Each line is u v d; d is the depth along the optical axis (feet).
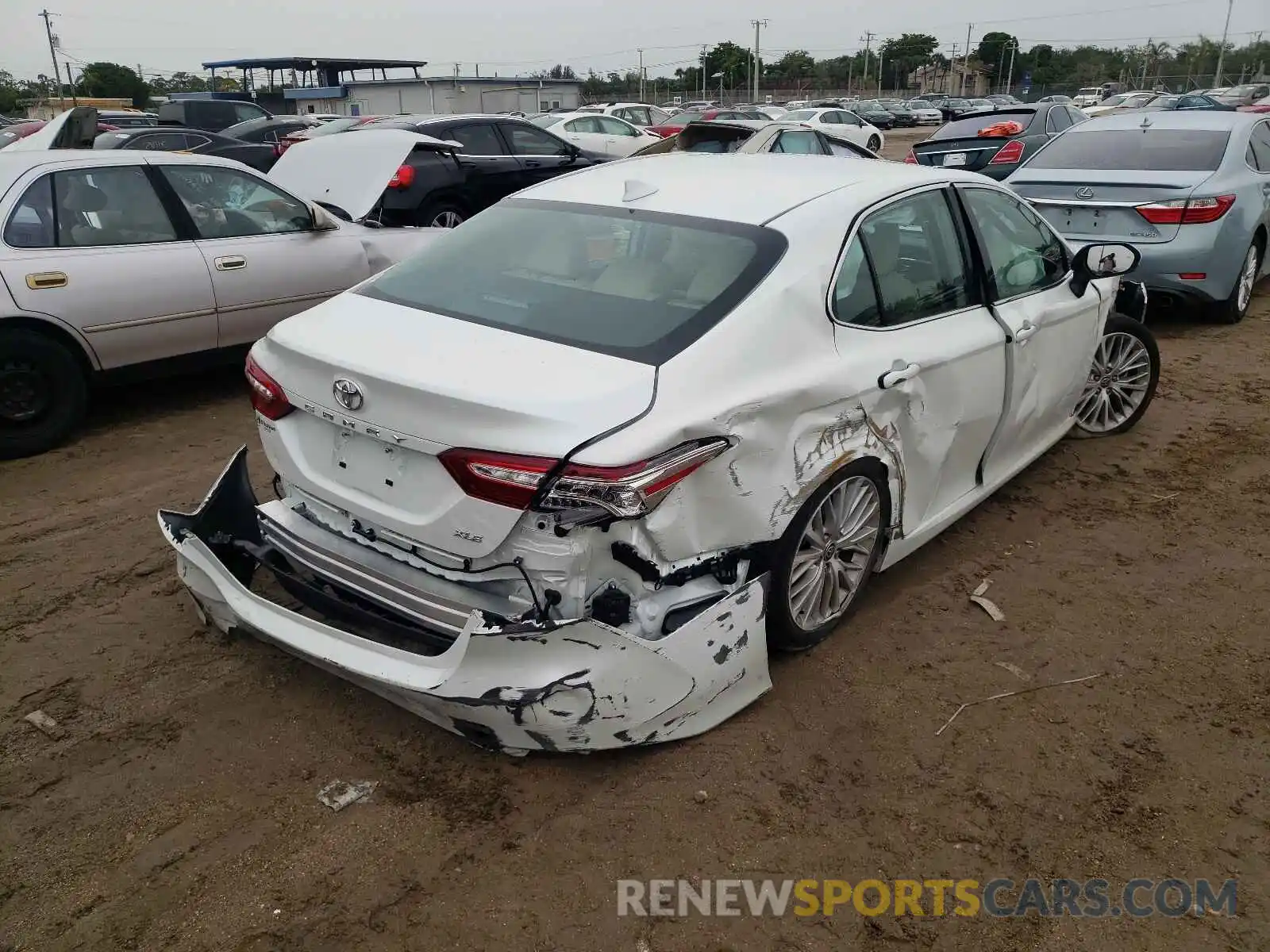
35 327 17.75
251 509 11.95
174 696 10.94
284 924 8.09
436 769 9.84
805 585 11.19
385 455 9.53
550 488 8.39
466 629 8.71
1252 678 11.64
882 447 11.35
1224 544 14.96
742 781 9.73
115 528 15.08
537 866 8.70
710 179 12.44
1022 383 14.15
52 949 7.82
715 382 9.36
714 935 8.10
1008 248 14.26
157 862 8.68
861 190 11.89
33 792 9.50
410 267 11.93
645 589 9.38
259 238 20.75
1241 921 8.36
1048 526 15.53
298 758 9.98
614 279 10.60
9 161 18.11
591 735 9.13
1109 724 10.79
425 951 7.86
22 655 11.67
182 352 19.90
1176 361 24.17
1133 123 28.55
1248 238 25.89
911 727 10.64
